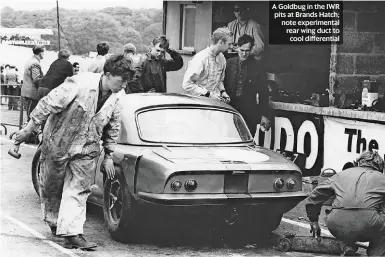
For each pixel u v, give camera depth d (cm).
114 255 626
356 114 883
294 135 1004
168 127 706
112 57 629
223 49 943
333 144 933
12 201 852
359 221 609
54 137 632
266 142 1056
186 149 680
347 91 976
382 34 987
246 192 640
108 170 653
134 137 690
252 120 1053
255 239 704
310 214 655
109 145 653
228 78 1020
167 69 1095
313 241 652
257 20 1129
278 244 665
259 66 1095
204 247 670
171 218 635
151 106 721
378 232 612
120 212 681
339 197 623
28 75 1397
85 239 677
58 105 623
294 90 1077
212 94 930
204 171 622
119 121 650
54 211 672
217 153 672
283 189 657
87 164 638
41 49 1404
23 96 1402
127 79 630
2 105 2288
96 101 629
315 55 1099
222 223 649
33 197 879
